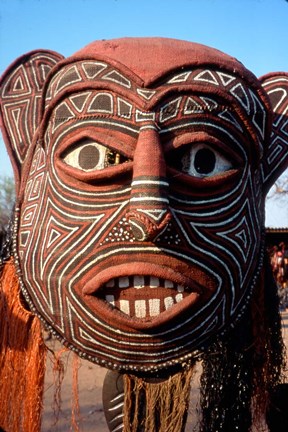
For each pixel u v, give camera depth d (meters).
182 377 1.42
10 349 1.50
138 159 1.20
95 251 1.25
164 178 1.19
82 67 1.33
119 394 1.63
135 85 1.27
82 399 3.72
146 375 1.44
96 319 1.26
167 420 1.41
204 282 1.27
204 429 1.51
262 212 1.50
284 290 6.16
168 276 1.22
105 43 1.37
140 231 1.16
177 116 1.26
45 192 1.35
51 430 3.06
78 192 1.28
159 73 1.27
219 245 1.29
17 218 1.45
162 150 1.22
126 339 1.27
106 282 1.24
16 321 1.50
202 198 1.27
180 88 1.26
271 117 1.40
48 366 4.19
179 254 1.24
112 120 1.27
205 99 1.28
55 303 1.30
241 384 1.50
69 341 1.32
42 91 1.42
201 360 1.50
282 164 1.55
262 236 1.46
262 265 1.50
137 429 1.48
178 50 1.32
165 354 1.30
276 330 1.61
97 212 1.25
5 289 1.52
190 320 1.28
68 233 1.27
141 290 1.25
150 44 1.34
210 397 1.50
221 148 1.29
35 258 1.33
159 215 1.16
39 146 1.45
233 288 1.33
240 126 1.33
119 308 1.25
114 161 1.28
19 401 1.49
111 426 1.64
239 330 1.50
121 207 1.24
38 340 1.48
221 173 1.30
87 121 1.28
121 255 1.23
